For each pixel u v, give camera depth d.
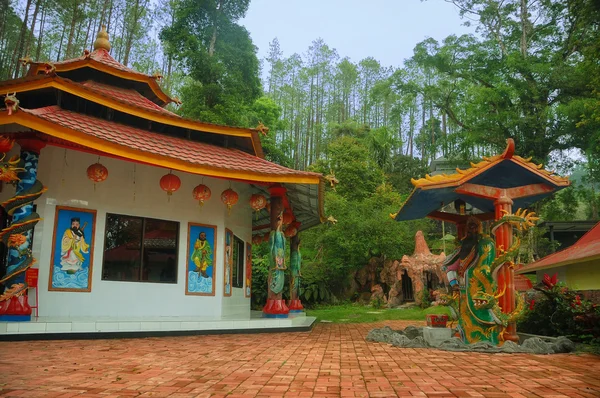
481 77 26.59
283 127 36.41
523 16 26.31
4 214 10.06
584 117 19.94
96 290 10.08
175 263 11.25
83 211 10.20
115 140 9.33
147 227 11.04
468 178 7.92
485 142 24.75
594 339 8.05
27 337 8.18
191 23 25.33
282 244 11.62
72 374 4.94
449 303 8.53
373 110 58.31
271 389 4.29
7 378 4.68
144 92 13.86
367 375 5.08
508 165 8.01
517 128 23.56
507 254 7.71
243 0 25.59
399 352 7.16
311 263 25.92
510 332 7.79
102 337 8.83
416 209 9.37
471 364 5.93
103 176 9.63
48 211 9.77
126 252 10.65
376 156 38.03
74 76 12.81
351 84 57.88
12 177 8.42
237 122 23.45
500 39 27.97
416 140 46.09
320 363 5.96
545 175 8.05
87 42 32.97
